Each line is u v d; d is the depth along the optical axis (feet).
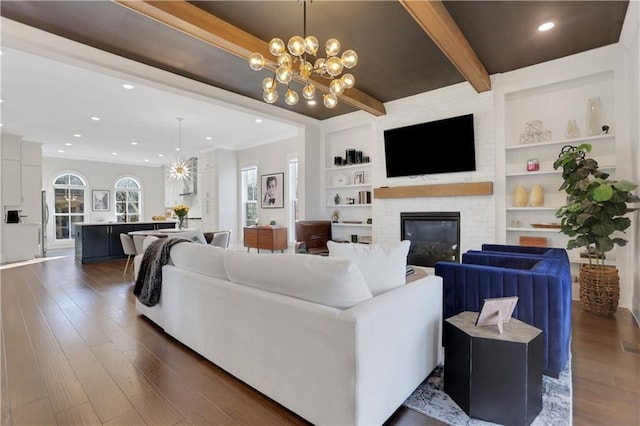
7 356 7.59
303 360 5.24
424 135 15.39
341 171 20.10
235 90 14.83
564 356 6.40
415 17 8.36
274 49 7.99
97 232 22.20
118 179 35.27
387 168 16.89
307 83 9.41
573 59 11.82
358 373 4.56
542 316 6.52
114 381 6.50
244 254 6.76
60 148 28.53
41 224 25.58
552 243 13.01
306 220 19.35
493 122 13.67
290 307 5.42
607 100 11.93
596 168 10.48
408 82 14.26
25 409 5.57
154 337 8.77
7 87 14.62
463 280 7.49
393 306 5.33
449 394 5.97
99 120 19.99
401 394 5.58
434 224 15.47
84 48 10.55
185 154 31.55
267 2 8.63
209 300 7.21
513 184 13.88
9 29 9.12
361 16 9.25
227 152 28.96
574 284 12.10
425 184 15.71
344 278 5.09
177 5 8.31
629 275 10.85
